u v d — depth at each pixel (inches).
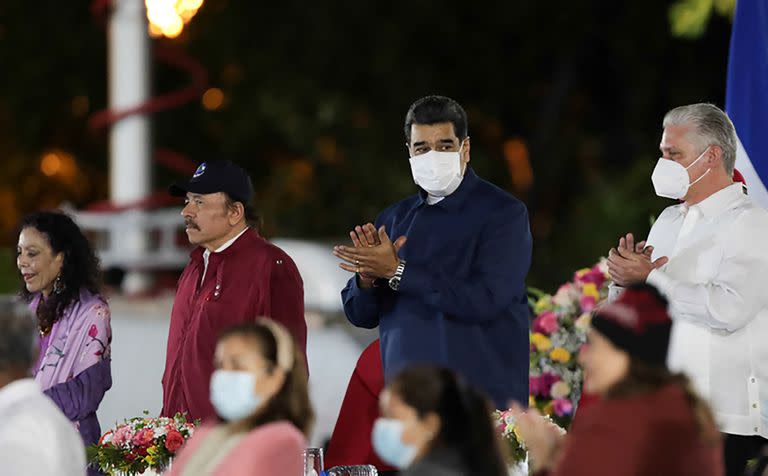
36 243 687.1
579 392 820.0
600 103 2066.9
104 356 689.0
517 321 666.8
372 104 1984.5
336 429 721.6
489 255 652.7
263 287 687.7
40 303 693.3
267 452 461.7
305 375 480.1
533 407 823.7
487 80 2010.3
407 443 447.2
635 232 1640.0
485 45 1989.4
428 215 666.8
